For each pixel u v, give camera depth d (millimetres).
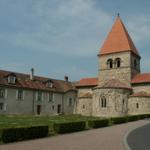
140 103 54312
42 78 68625
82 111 63125
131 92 58031
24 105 59844
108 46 65312
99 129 29547
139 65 66062
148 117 49656
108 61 64375
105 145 17297
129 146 16734
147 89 57562
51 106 65688
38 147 16375
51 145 17250
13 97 57906
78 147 16438
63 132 25078
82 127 28297
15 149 15594
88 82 70188
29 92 61344
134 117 43125
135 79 60156
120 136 22375
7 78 58156
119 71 62156
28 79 64125
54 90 66750
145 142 18500
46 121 39156
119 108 53906
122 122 38719
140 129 28016
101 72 65062
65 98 69312
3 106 55844
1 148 15977
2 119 41875
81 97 64125
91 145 17297
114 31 66125
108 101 54375
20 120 40406
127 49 61625
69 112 69562
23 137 20000
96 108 55938
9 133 18766
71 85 74250
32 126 21062
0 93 55750
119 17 67312
